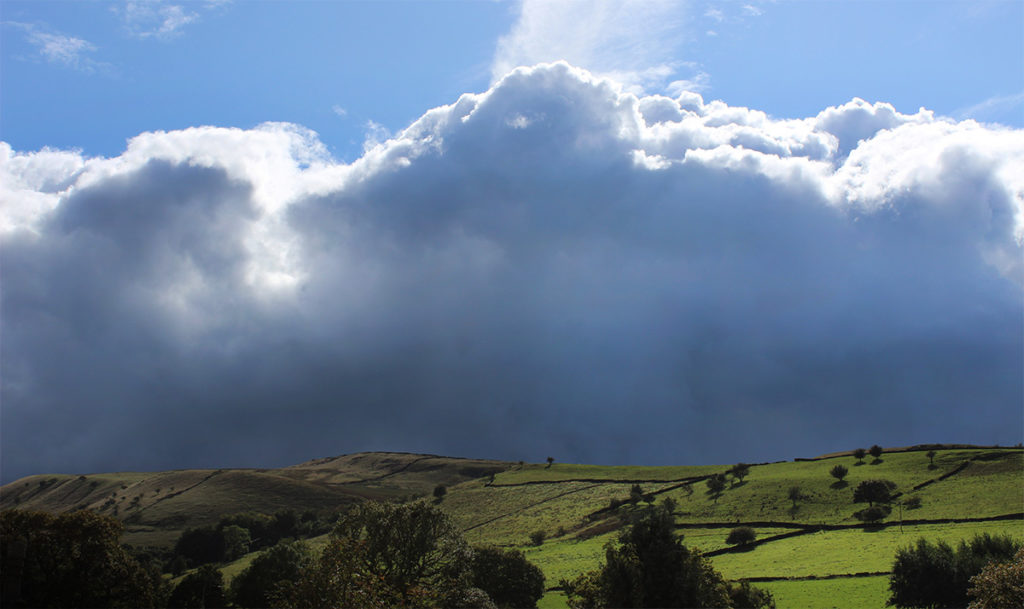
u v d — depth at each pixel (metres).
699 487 169.25
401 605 38.75
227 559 150.25
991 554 75.25
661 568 43.69
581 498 183.88
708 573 51.47
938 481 141.12
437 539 60.53
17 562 37.09
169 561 146.62
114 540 61.03
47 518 58.06
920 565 73.88
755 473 175.50
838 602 77.62
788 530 122.62
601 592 45.84
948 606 71.31
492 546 86.12
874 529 116.00
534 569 87.19
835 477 154.62
